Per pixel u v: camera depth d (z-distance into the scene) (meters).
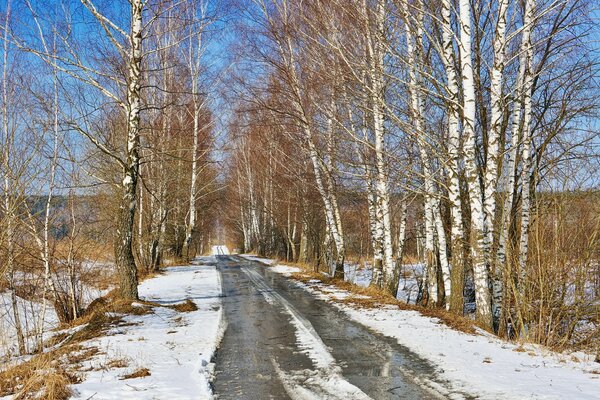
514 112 11.86
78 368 6.66
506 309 10.59
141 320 10.59
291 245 36.53
